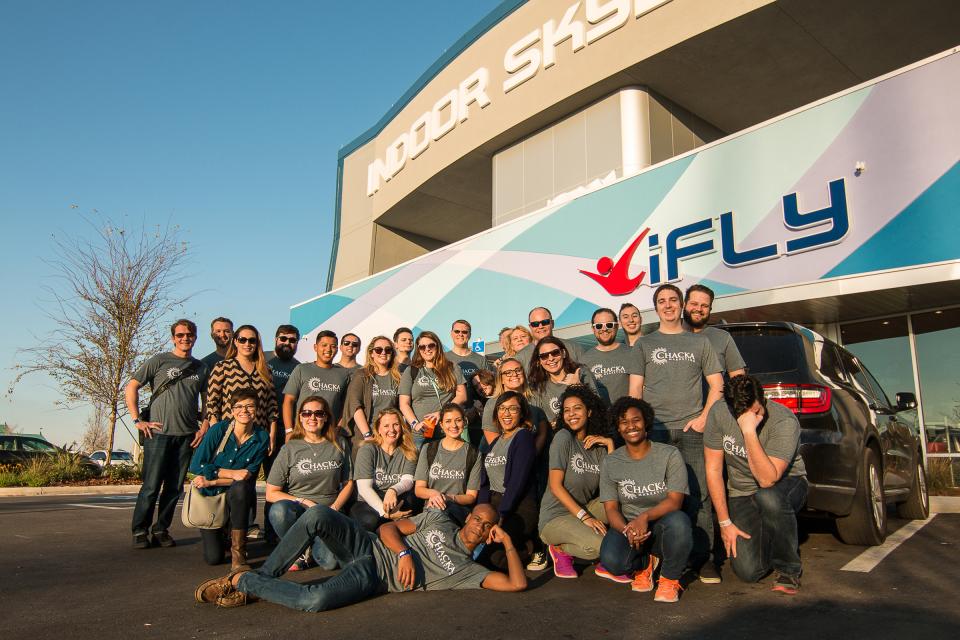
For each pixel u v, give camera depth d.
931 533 5.66
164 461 5.53
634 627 3.03
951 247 8.00
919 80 8.55
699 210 10.77
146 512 5.42
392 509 4.57
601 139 15.93
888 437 5.70
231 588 3.51
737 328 5.26
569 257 12.92
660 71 14.91
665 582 3.55
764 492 3.77
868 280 8.36
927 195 8.27
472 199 22.58
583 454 4.35
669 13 14.12
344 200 26.86
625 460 4.03
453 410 4.66
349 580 3.42
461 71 19.84
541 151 17.58
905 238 8.39
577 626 3.04
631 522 3.71
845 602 3.42
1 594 3.72
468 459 4.67
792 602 3.45
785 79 15.13
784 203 9.66
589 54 15.70
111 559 4.89
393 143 23.34
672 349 4.62
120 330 16.38
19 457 15.98
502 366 4.92
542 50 16.97
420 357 5.89
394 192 22.98
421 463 4.77
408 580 3.63
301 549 3.51
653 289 11.26
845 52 14.13
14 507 9.01
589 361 5.36
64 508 8.81
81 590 3.84
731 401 3.89
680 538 3.53
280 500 4.43
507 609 3.35
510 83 17.80
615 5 15.13
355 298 19.03
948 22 13.14
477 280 15.01
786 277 9.50
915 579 3.89
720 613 3.26
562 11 16.56
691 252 10.77
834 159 9.21
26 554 5.07
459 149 19.53
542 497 4.60
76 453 15.54
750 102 16.11
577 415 4.33
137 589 3.87
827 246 9.12
